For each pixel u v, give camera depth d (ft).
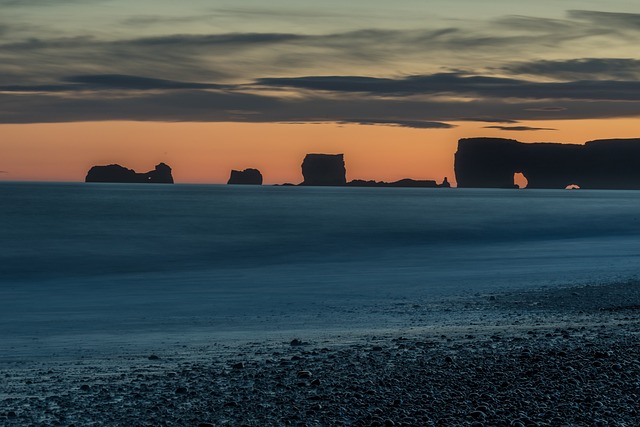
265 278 118.52
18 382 42.14
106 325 69.36
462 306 79.51
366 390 37.45
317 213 350.02
